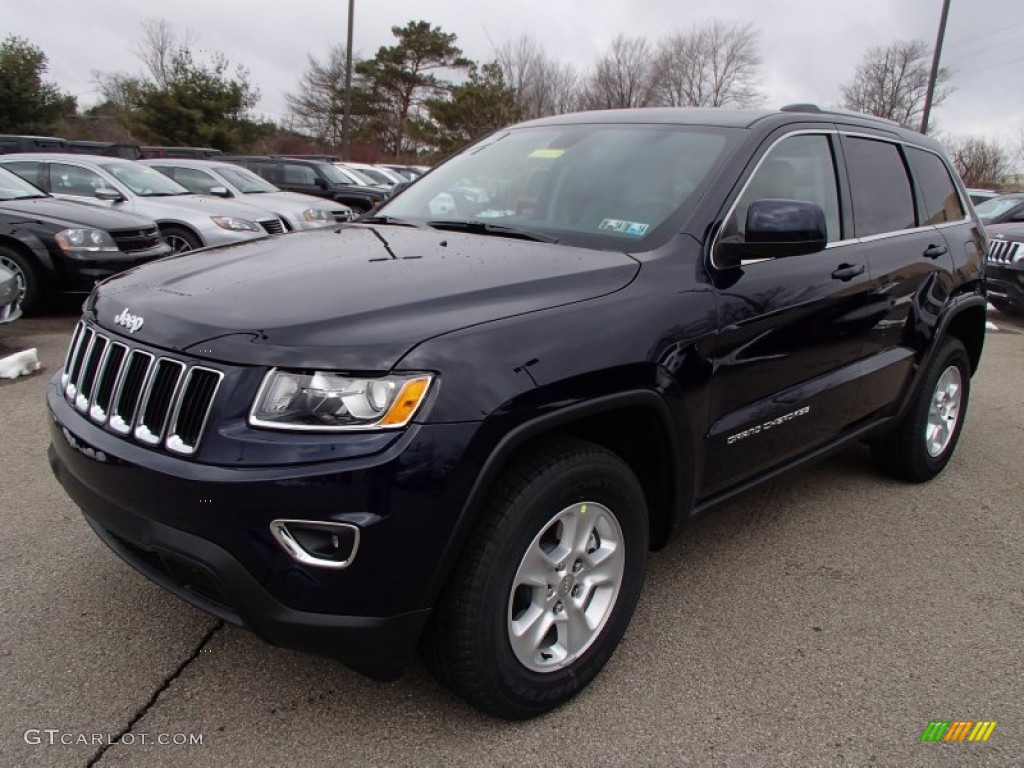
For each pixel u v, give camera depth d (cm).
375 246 286
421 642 223
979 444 521
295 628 203
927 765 232
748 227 272
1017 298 973
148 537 212
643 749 234
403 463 197
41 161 993
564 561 238
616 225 292
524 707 235
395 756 227
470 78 4088
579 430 258
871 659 282
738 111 342
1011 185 3828
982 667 280
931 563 354
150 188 1030
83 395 248
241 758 224
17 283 630
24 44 3316
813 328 319
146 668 259
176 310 227
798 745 238
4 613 284
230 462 199
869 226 369
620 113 366
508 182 342
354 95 4881
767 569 343
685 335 259
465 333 213
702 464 280
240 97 3534
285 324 209
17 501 373
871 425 387
